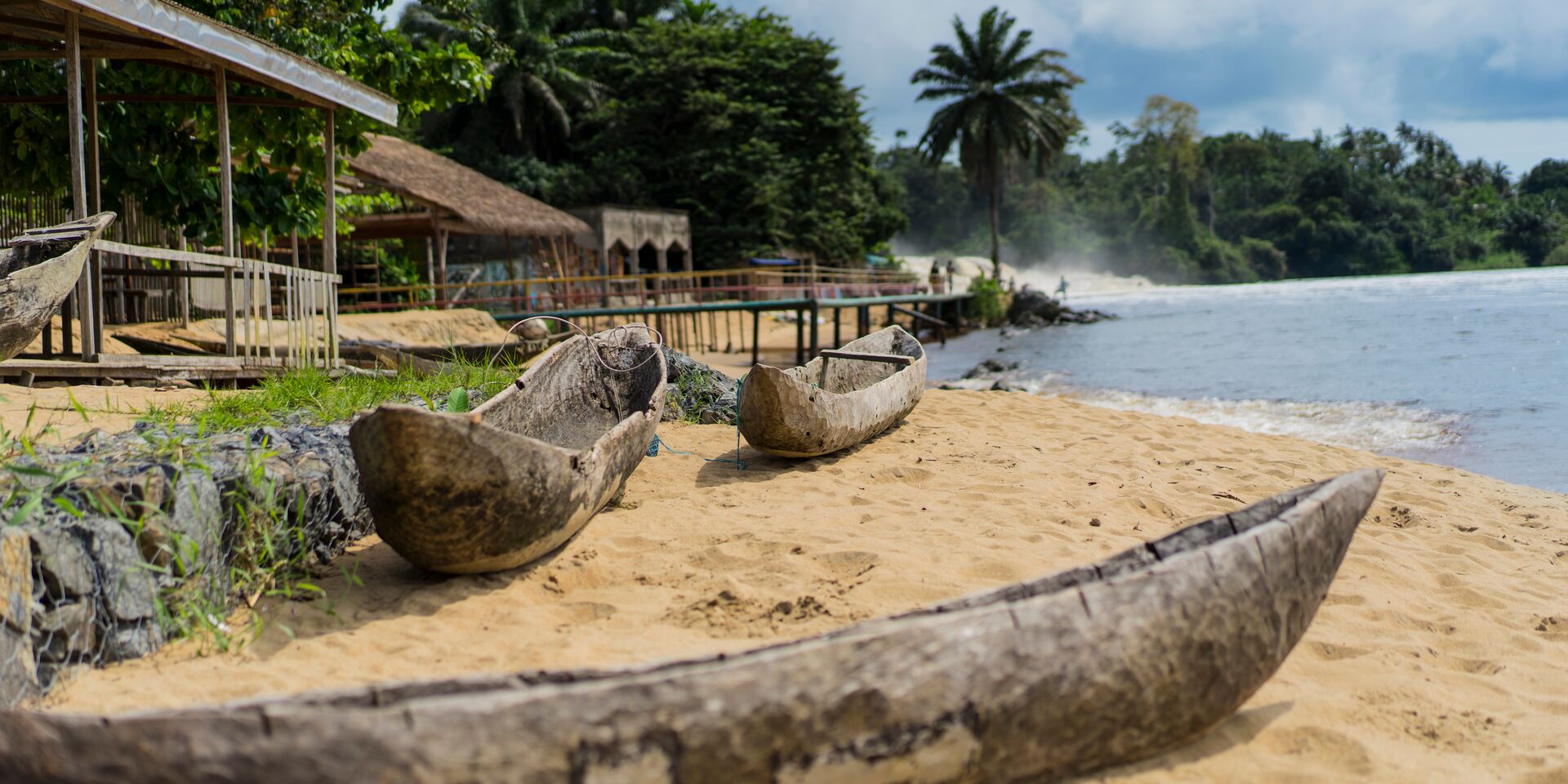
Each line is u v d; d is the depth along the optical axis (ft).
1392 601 16.63
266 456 15.49
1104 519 20.34
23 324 21.08
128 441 15.83
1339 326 90.17
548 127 156.66
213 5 43.50
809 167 150.00
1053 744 9.36
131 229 41.91
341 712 7.47
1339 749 10.98
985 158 168.25
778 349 94.63
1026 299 133.69
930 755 8.75
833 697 8.40
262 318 45.62
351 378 27.09
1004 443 29.35
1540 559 19.93
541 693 7.82
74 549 12.05
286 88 33.06
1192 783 10.02
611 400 24.32
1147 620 9.75
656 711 7.97
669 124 143.84
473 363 33.76
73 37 25.75
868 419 27.30
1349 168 351.87
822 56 150.61
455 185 86.58
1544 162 384.88
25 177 35.68
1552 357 58.18
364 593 15.61
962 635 8.96
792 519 19.98
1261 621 10.57
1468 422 40.24
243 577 14.90
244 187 40.32
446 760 7.53
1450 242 329.72
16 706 10.71
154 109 38.83
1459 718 12.04
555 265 111.65
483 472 14.49
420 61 48.93
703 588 15.79
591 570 16.61
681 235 129.29
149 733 7.21
